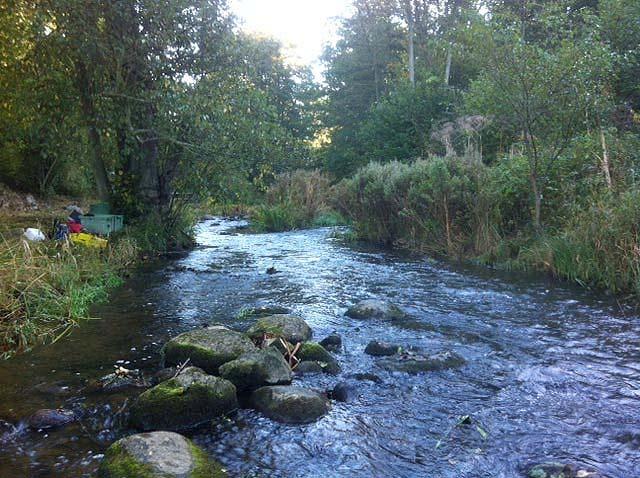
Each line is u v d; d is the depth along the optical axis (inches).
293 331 223.5
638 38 502.3
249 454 137.4
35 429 150.3
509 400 168.2
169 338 232.4
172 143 497.4
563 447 138.9
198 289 334.0
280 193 820.0
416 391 175.9
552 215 416.2
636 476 125.1
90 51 422.9
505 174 442.6
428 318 263.1
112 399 169.9
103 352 214.4
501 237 439.2
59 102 483.5
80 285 311.7
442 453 137.1
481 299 301.4
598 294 309.3
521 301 295.6
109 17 423.8
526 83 398.0
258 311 277.4
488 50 401.4
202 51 471.5
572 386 178.2
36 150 862.5
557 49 405.4
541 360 202.8
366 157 984.3
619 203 331.6
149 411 151.4
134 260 434.9
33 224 555.2
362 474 128.0
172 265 430.6
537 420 154.4
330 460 134.4
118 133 505.0
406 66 1376.7
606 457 133.7
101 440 145.3
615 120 442.9
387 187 537.6
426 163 529.7
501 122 449.4
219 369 180.9
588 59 385.4
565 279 350.9
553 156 410.6
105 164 561.0
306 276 376.8
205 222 880.9
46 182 918.4
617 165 385.7
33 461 133.0
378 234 572.1
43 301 264.7
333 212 803.4
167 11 430.0
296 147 547.2
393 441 143.4
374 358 206.1
